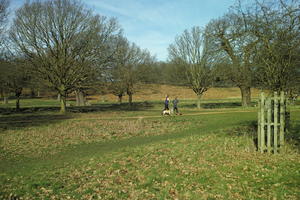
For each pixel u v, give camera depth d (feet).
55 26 101.96
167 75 168.76
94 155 37.29
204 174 24.98
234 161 28.68
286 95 37.40
